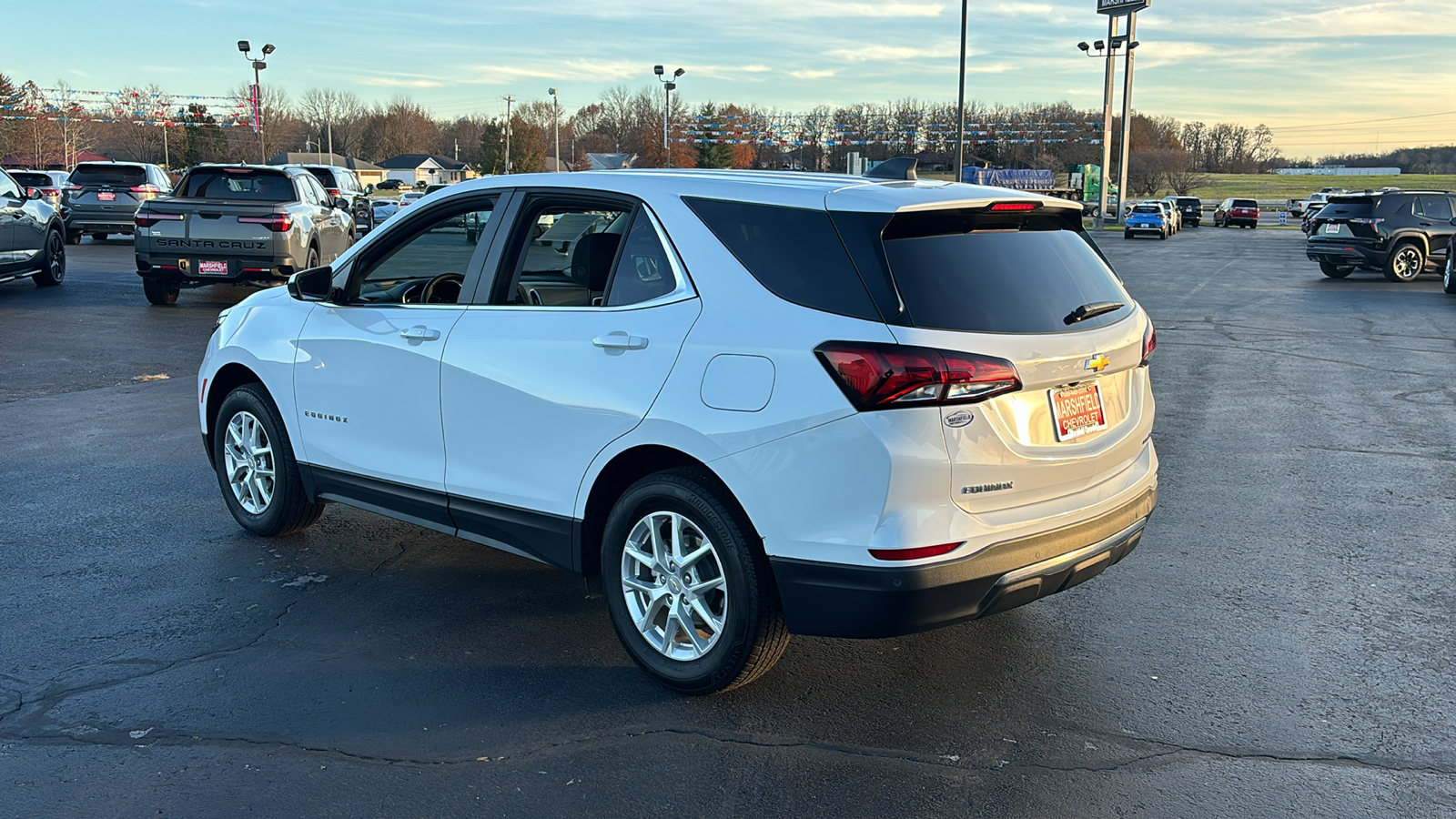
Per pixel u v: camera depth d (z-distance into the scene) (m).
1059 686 3.88
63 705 3.65
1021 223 3.80
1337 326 14.89
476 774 3.25
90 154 111.31
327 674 3.92
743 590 3.54
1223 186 131.88
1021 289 3.57
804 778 3.25
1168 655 4.16
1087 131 78.50
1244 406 9.18
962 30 34.75
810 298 3.40
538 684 3.86
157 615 4.45
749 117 75.81
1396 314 16.38
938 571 3.29
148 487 6.32
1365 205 22.88
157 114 70.25
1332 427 8.34
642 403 3.69
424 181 134.00
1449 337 13.76
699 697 3.77
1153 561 5.25
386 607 4.59
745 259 3.58
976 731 3.55
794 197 3.56
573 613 4.55
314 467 5.01
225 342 5.41
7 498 6.06
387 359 4.57
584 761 3.34
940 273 3.41
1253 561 5.25
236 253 14.12
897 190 3.56
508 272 4.28
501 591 4.80
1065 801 3.13
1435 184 125.00
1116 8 57.62
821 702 3.75
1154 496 4.18
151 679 3.86
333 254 16.53
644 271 3.83
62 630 4.28
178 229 14.14
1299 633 4.38
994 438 3.37
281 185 15.09
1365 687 3.89
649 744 3.44
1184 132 148.62
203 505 6.00
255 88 57.38
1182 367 11.30
